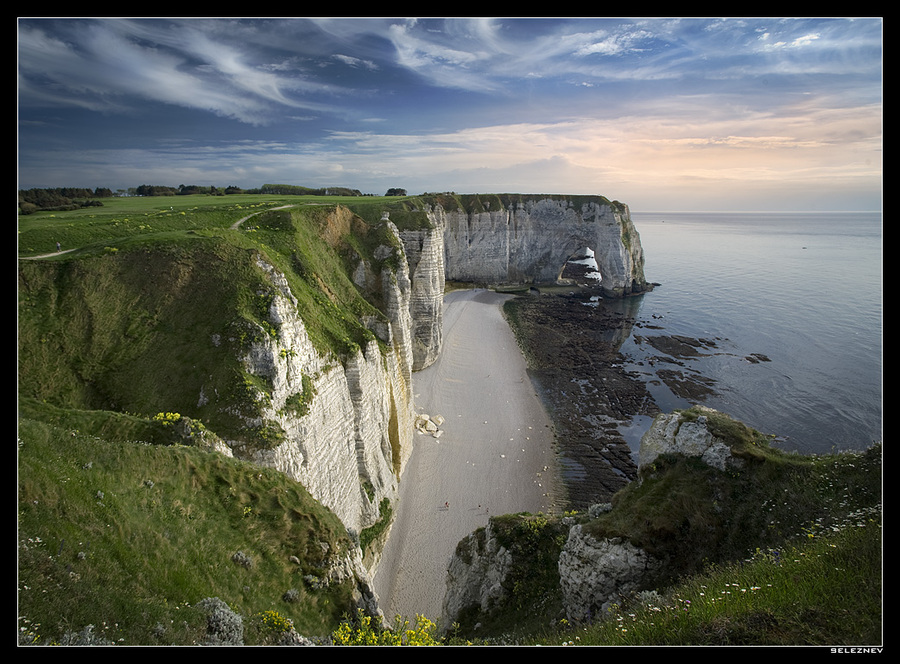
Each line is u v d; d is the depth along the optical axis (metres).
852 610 10.81
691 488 23.80
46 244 40.72
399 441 55.66
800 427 64.56
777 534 20.83
